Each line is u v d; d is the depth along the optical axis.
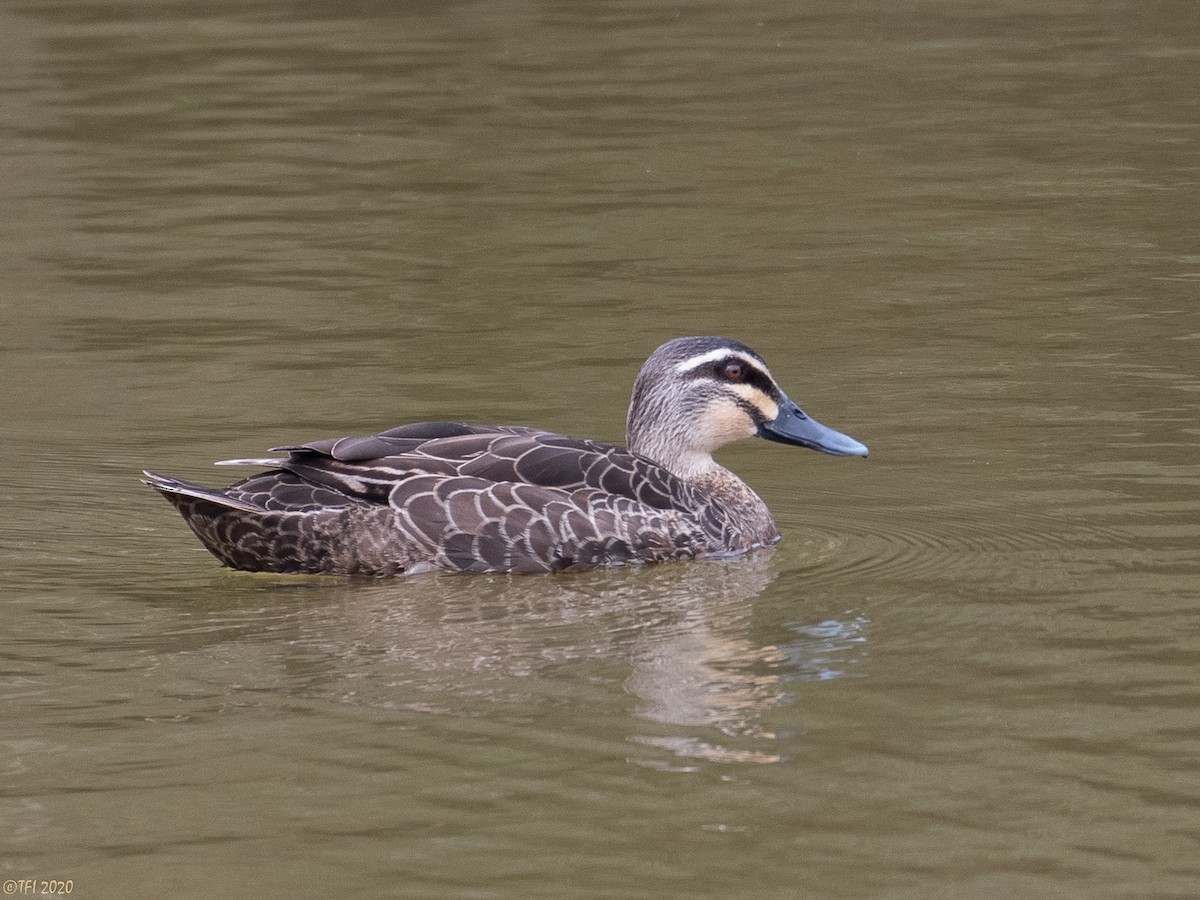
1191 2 41.22
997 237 24.25
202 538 13.34
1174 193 26.25
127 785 9.34
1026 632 11.52
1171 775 9.27
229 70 35.72
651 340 20.05
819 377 18.58
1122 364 18.64
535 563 13.19
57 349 19.91
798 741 9.77
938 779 9.27
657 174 27.97
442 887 8.23
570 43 38.22
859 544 13.90
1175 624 11.57
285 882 8.30
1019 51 36.72
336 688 10.71
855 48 37.28
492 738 9.86
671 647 11.41
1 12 41.50
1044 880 8.23
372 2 42.12
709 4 42.19
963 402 17.58
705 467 14.88
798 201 26.38
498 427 14.08
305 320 21.00
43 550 13.77
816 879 8.27
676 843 8.61
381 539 13.07
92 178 28.16
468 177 27.92
